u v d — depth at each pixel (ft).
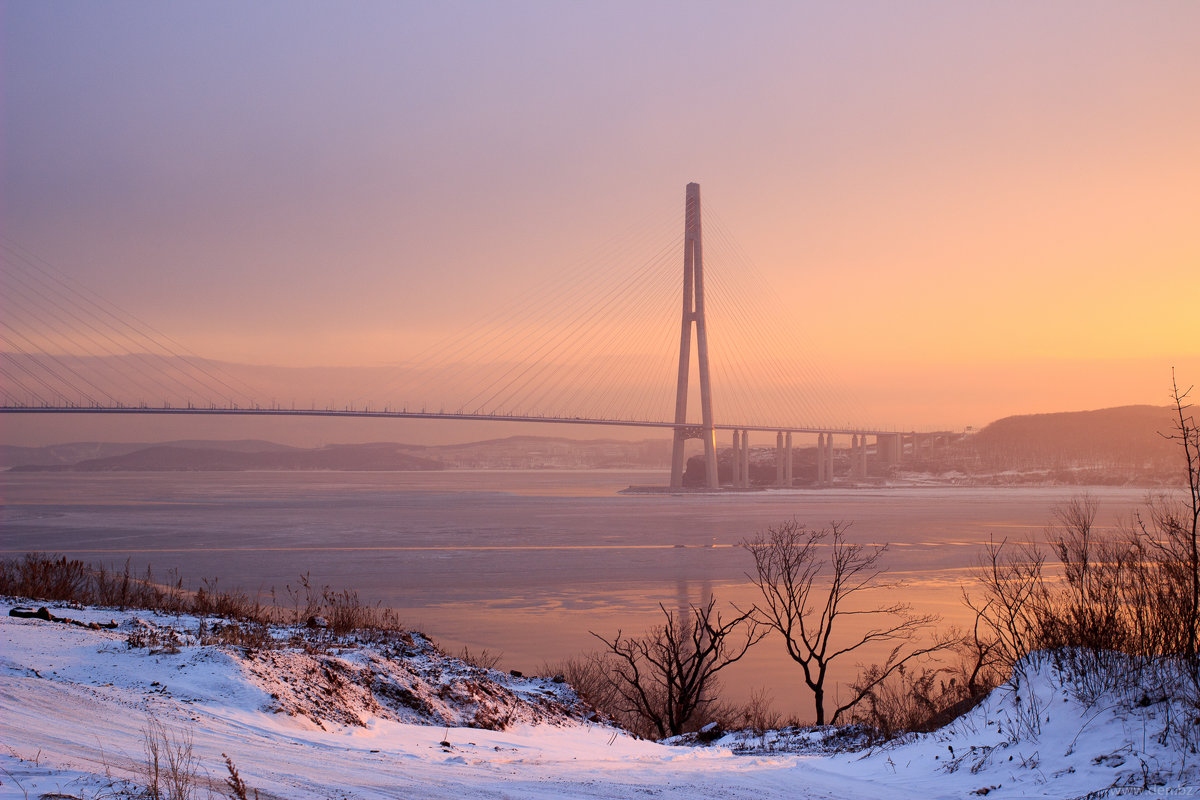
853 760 33.71
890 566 212.84
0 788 18.60
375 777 24.73
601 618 141.08
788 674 100.78
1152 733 26.35
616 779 27.30
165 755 24.44
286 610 84.69
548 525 359.25
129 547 261.85
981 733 31.24
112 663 36.78
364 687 41.50
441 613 145.48
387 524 363.56
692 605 154.20
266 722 32.12
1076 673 31.40
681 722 71.97
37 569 69.56
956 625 129.08
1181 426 33.32
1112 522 251.80
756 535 305.94
